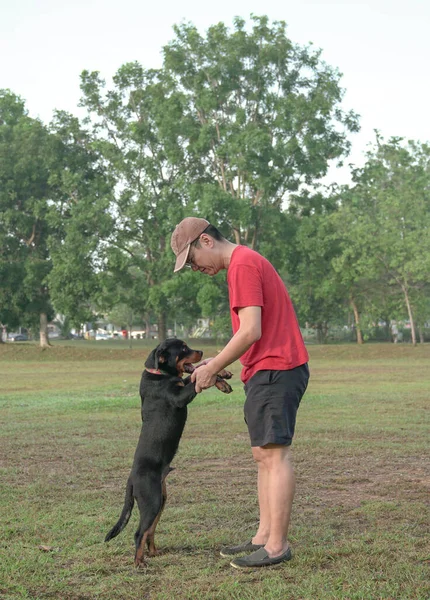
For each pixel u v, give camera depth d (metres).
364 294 48.78
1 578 4.30
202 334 76.00
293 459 8.41
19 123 50.78
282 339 4.75
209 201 39.19
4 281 47.47
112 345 61.28
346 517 5.65
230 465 8.16
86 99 46.38
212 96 41.84
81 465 8.26
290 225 43.41
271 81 43.88
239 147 40.25
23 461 8.59
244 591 3.98
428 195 50.38
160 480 4.70
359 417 12.59
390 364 33.12
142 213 42.31
